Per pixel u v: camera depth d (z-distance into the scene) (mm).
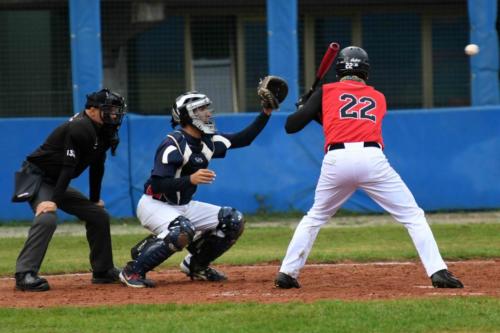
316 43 49719
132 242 35062
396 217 21625
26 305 21109
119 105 23656
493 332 17156
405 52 50188
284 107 43594
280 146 43438
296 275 22391
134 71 47219
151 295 22141
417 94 50312
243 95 48969
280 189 43531
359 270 26484
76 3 42656
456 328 17375
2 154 42906
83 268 28406
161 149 22797
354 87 21797
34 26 46875
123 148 42969
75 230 40281
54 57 46875
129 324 18219
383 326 17500
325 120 21516
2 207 43031
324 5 49562
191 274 24672
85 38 42719
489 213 43219
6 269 28484
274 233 37000
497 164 43469
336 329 17328
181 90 47875
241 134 23906
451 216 42469
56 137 23844
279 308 19281
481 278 24141
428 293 21172
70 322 18625
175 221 23125
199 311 19344
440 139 43500
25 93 47000
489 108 43344
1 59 46906
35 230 23562
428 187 43562
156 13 46938
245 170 43469
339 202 21797
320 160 43438
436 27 50156
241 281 24438
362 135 21156
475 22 43594
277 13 43469
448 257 29188
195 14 48000
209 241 24219
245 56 48875
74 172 23719
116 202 43031
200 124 22672
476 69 43719
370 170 21047
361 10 49844
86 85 42812
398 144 43531
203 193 43375
